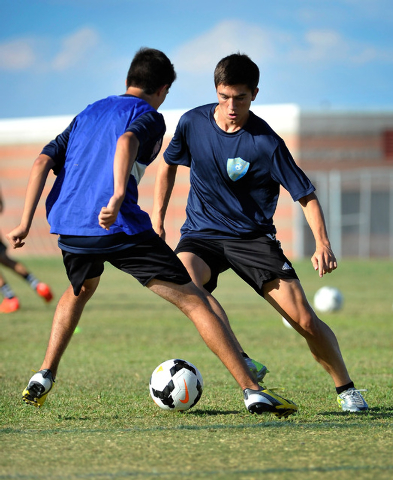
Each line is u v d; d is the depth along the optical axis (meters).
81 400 18.66
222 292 64.56
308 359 27.62
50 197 15.71
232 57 16.33
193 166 17.81
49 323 39.22
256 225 17.47
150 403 18.27
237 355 15.27
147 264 15.17
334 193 119.50
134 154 14.41
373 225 122.25
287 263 17.14
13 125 136.25
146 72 16.41
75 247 15.16
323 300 45.66
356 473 11.48
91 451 12.99
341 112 120.50
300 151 119.00
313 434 14.32
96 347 30.91
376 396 19.41
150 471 11.69
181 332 36.31
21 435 14.36
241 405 18.00
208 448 13.16
